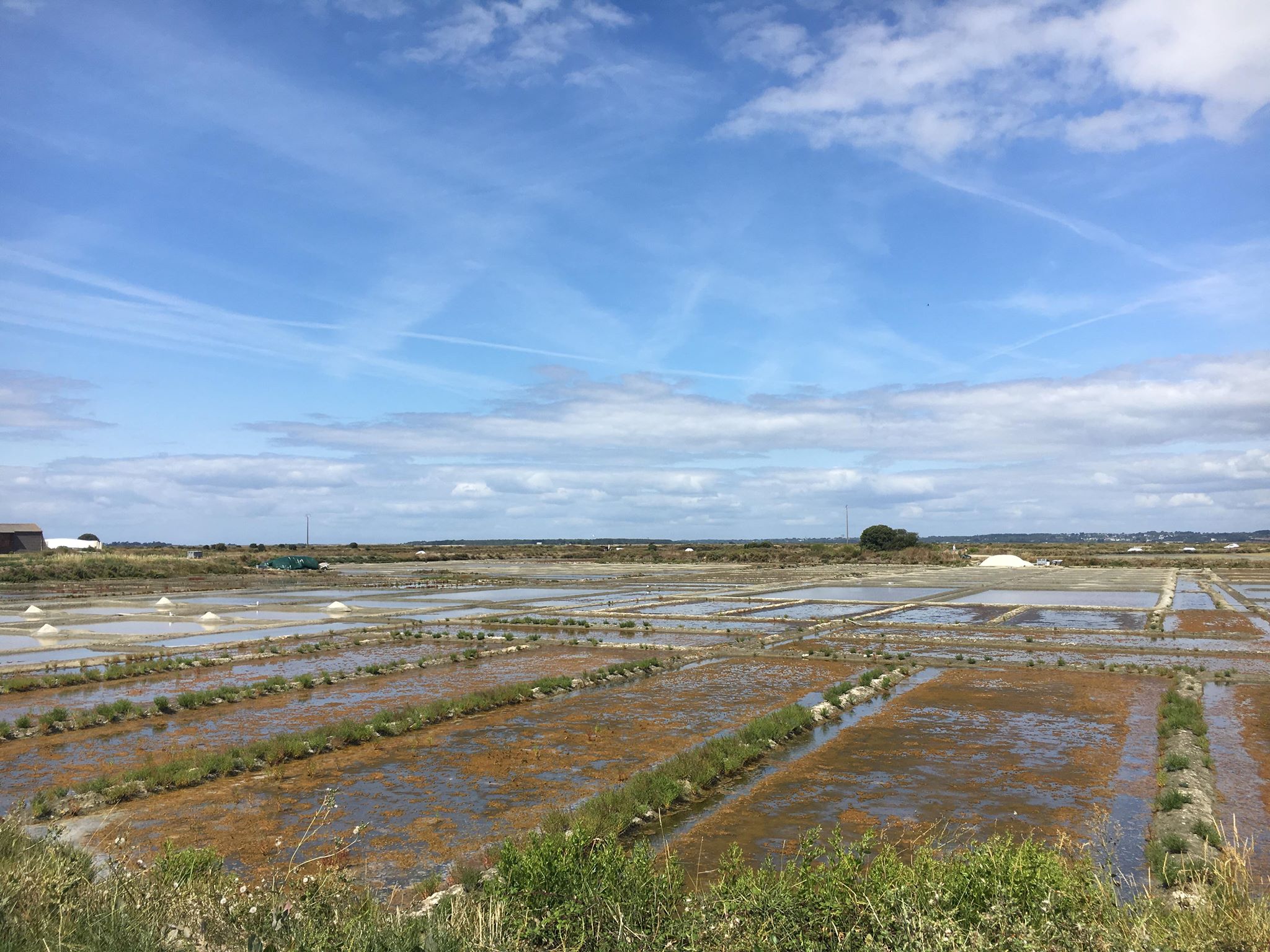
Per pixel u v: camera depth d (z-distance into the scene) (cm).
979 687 2216
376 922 661
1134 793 1314
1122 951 605
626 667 2448
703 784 1338
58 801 1252
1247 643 3005
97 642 3073
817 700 2042
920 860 767
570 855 767
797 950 642
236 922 655
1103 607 4356
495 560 11625
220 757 1461
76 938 602
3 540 10919
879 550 12188
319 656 2833
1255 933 615
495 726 1777
